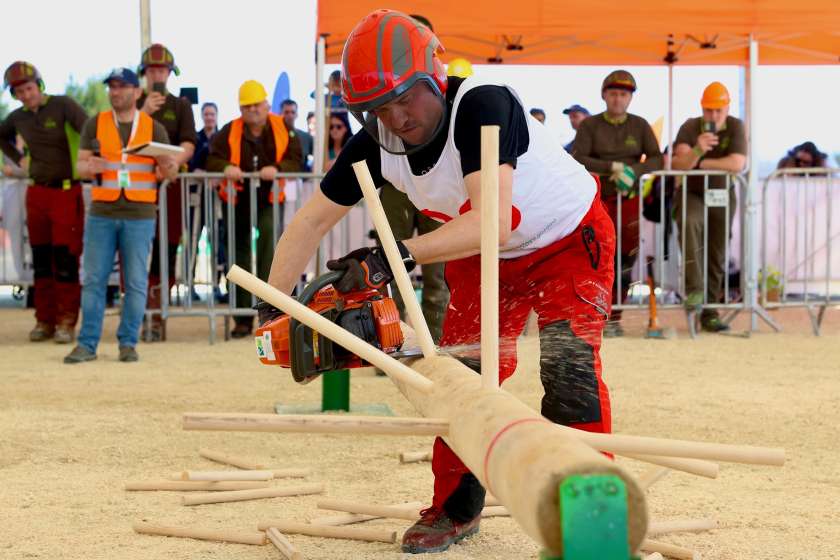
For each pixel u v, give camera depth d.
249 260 9.42
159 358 8.09
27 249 11.62
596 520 1.40
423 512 3.16
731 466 4.34
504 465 1.59
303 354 2.52
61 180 8.93
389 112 2.66
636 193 9.47
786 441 4.89
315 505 3.66
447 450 3.08
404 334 2.77
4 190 11.49
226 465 4.35
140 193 7.77
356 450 4.66
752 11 9.61
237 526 3.37
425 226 7.17
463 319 3.13
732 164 9.45
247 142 9.33
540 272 3.01
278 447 4.71
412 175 2.88
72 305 9.16
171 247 9.63
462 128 2.70
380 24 2.60
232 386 6.64
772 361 7.78
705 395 6.21
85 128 7.76
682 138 9.55
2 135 9.06
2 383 6.68
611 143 9.31
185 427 1.86
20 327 10.48
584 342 2.90
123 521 3.44
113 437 4.91
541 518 1.42
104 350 8.62
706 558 3.03
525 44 11.17
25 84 8.75
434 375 2.22
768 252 10.69
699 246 9.41
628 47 11.50
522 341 7.76
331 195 3.15
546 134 3.00
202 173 9.21
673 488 3.95
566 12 9.48
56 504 3.67
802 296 10.70
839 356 8.06
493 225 2.00
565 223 2.96
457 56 11.34
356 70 2.59
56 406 5.82
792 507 3.65
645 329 9.77
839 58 11.95
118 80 7.62
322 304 2.58
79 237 9.05
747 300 9.69
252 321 9.72
